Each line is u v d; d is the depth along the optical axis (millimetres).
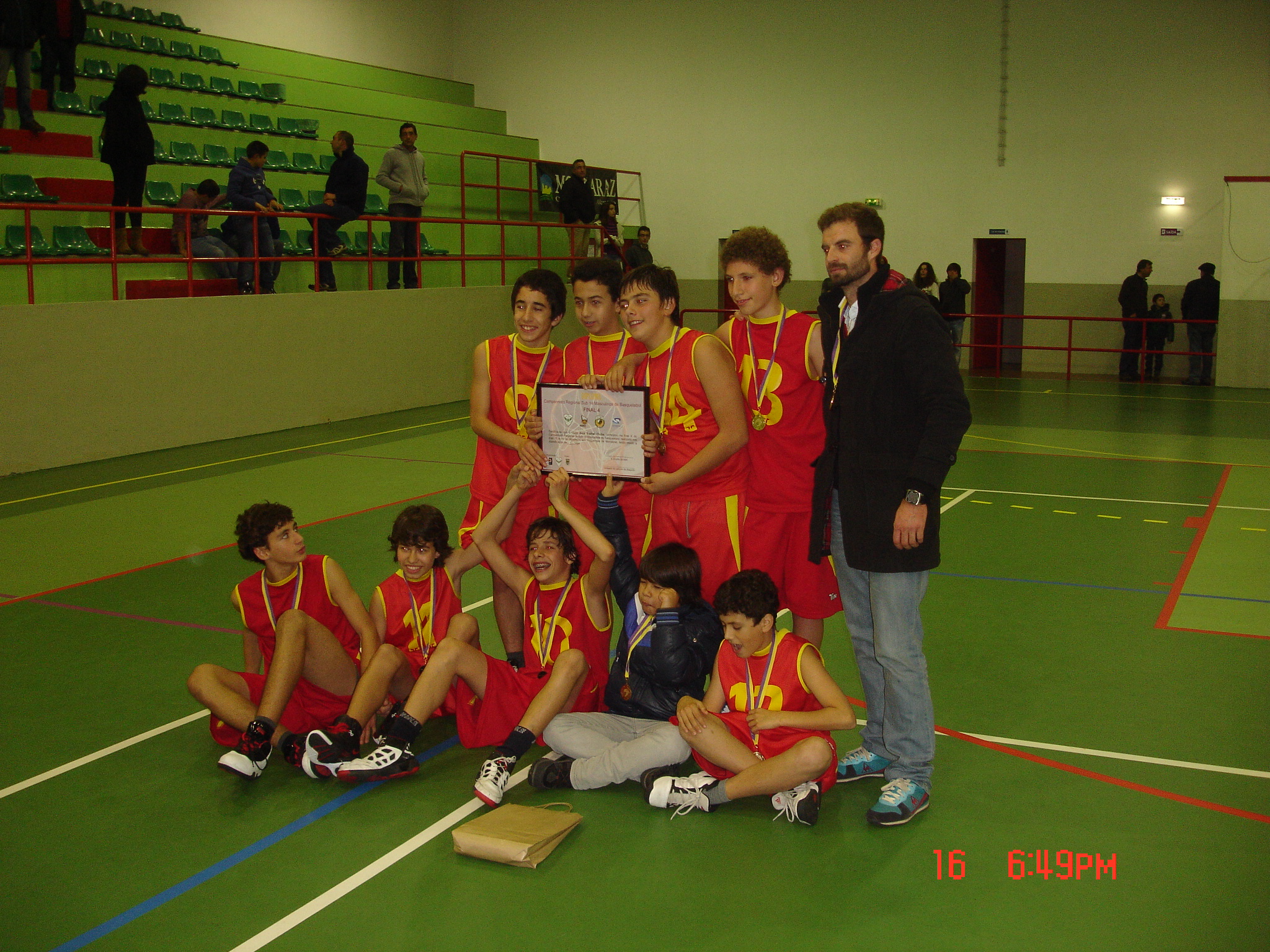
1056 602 6215
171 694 4906
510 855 3352
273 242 13695
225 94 16750
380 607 4520
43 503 9023
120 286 12328
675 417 4168
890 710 3680
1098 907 3121
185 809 3799
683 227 22641
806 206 21500
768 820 3688
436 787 3982
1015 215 19828
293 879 3311
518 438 4559
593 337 4457
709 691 3895
